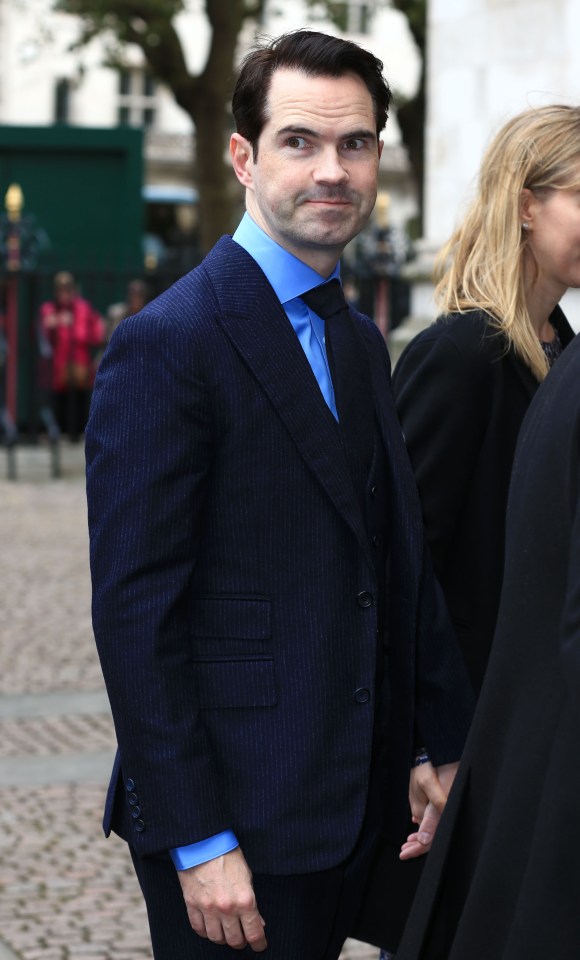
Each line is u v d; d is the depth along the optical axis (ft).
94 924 17.39
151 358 9.32
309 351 10.01
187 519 9.28
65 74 159.94
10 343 58.80
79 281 66.74
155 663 9.12
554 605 8.43
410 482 10.44
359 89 9.71
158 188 158.30
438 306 12.07
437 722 10.57
